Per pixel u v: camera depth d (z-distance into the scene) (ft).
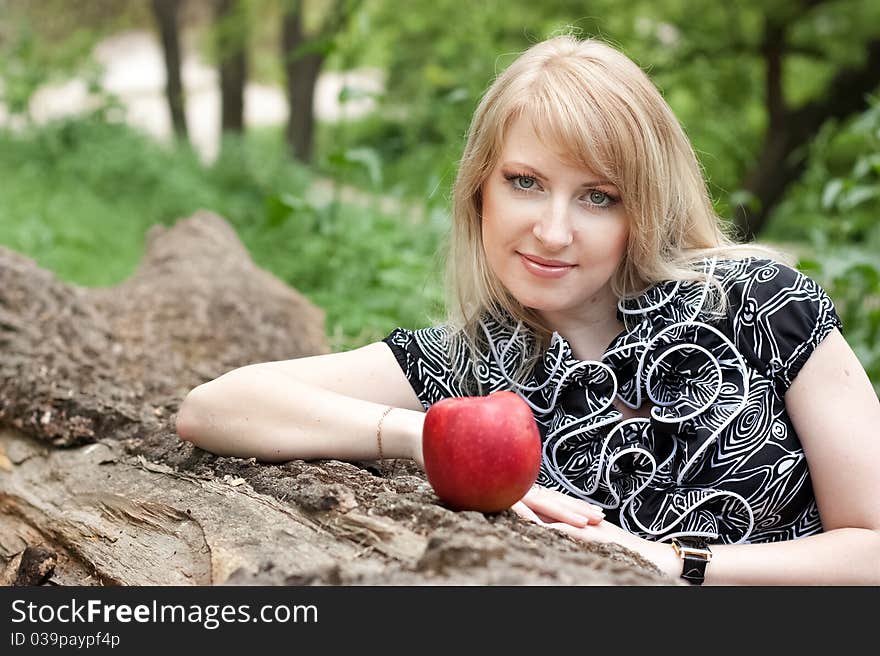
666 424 6.53
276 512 6.35
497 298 7.16
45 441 8.96
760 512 6.55
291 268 17.85
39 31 46.88
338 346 12.58
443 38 36.35
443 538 5.21
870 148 15.05
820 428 6.47
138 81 78.33
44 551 7.74
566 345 6.82
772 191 35.14
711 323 6.66
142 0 53.01
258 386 7.03
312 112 47.21
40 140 33.01
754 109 41.60
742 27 37.86
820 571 6.13
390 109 37.50
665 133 6.65
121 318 12.57
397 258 14.38
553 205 6.33
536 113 6.25
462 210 7.11
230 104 48.21
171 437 8.09
